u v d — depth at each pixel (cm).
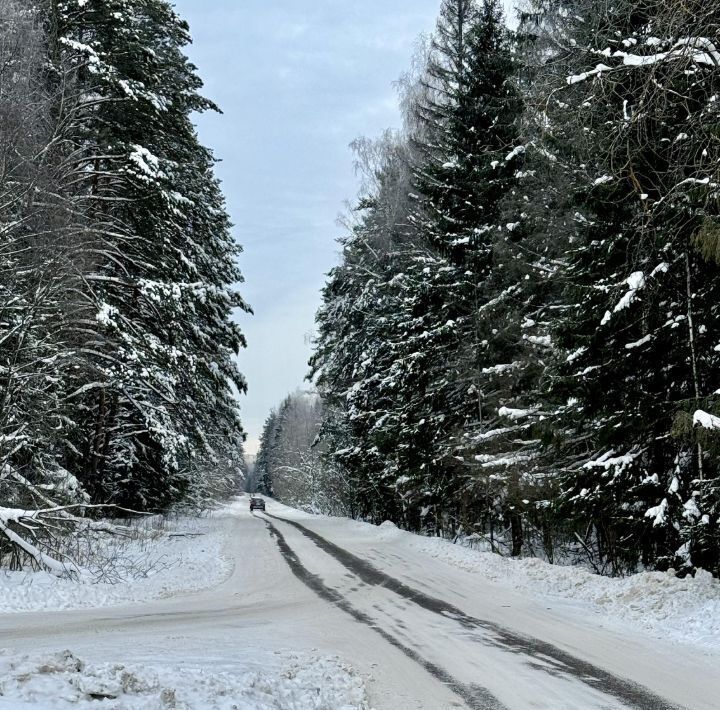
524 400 1955
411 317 2589
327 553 2073
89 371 1953
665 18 933
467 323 2233
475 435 2161
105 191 2152
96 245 2012
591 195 1334
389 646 860
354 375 3444
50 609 1173
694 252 1244
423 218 2581
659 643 870
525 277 1839
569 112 1150
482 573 1609
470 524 2433
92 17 1977
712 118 1009
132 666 571
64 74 1691
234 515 5062
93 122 2127
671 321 1281
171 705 468
